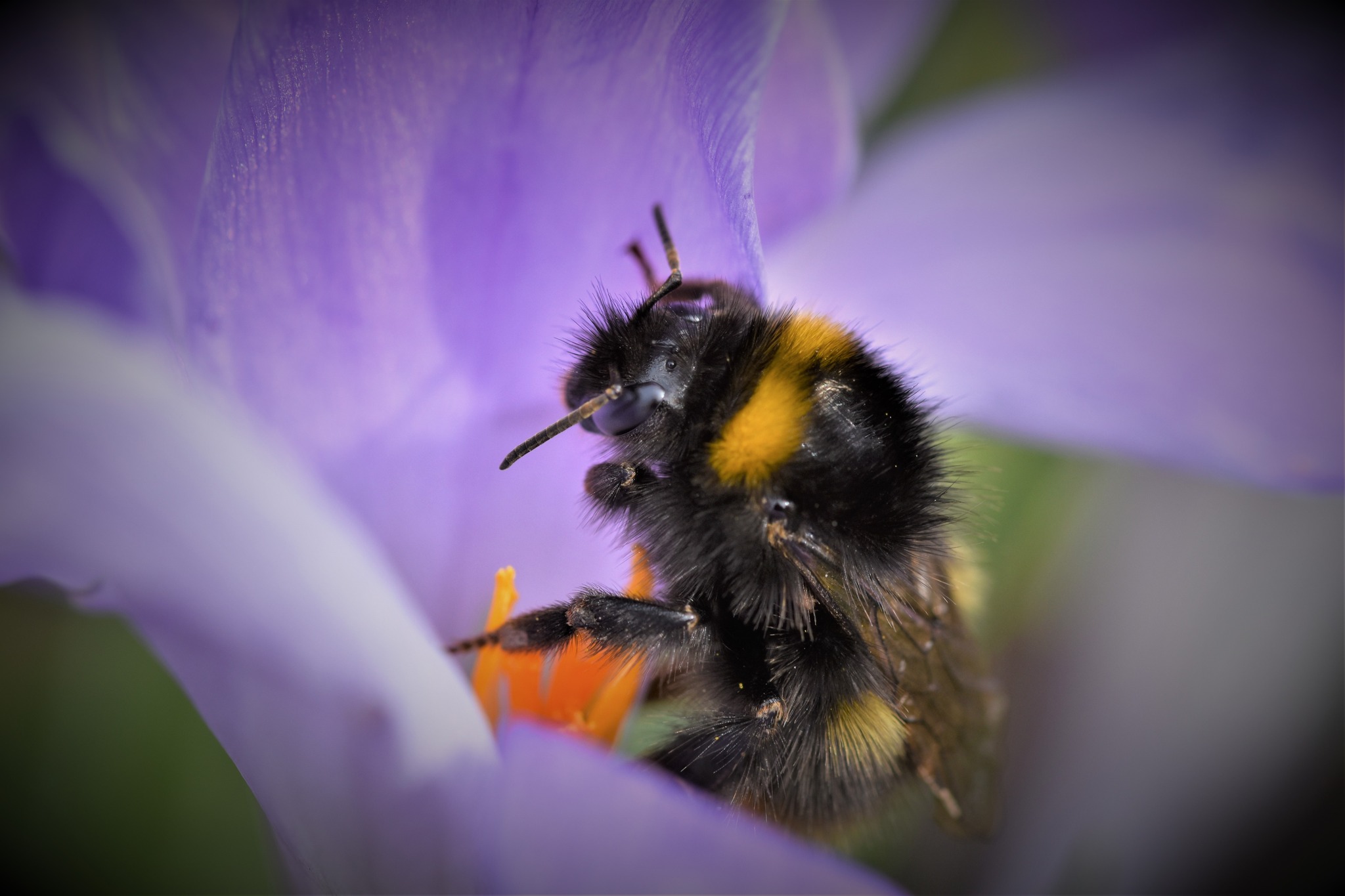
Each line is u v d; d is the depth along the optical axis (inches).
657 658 5.6
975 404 6.1
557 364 5.5
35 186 5.3
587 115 5.3
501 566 5.6
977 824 5.8
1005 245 6.2
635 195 5.4
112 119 5.4
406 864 5.2
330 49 5.2
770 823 5.8
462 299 5.4
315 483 5.1
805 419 5.6
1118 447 6.1
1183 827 6.1
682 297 5.5
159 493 4.9
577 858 5.1
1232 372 6.1
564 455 5.6
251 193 5.2
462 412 5.5
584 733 5.5
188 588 4.9
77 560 4.9
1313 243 6.1
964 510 5.8
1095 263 6.2
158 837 6.0
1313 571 6.1
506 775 5.1
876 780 5.8
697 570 5.7
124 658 5.9
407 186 5.3
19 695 5.9
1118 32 6.3
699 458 5.6
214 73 5.5
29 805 5.9
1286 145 6.2
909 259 6.2
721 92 5.2
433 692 5.1
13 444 4.8
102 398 4.9
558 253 5.4
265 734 5.1
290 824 5.2
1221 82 6.2
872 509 5.6
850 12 6.1
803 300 6.0
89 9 5.5
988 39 6.3
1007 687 6.1
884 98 6.3
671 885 5.1
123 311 5.2
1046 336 6.1
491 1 5.2
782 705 5.8
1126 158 6.2
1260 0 6.3
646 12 5.2
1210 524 6.1
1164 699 6.1
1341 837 6.1
